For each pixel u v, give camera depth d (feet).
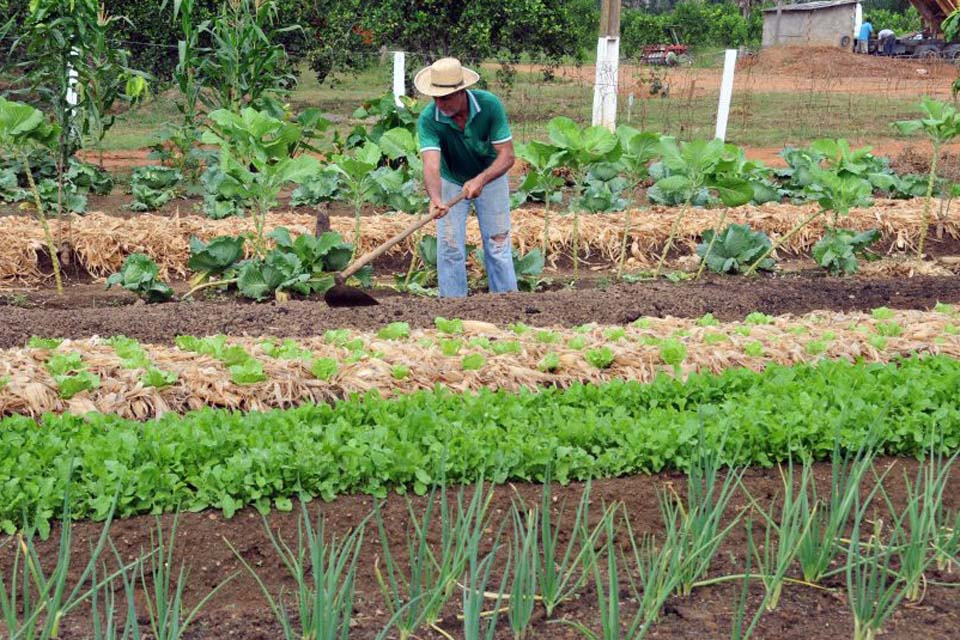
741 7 149.18
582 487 15.80
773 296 28.04
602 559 13.88
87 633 11.71
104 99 34.81
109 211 39.37
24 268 31.65
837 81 90.53
